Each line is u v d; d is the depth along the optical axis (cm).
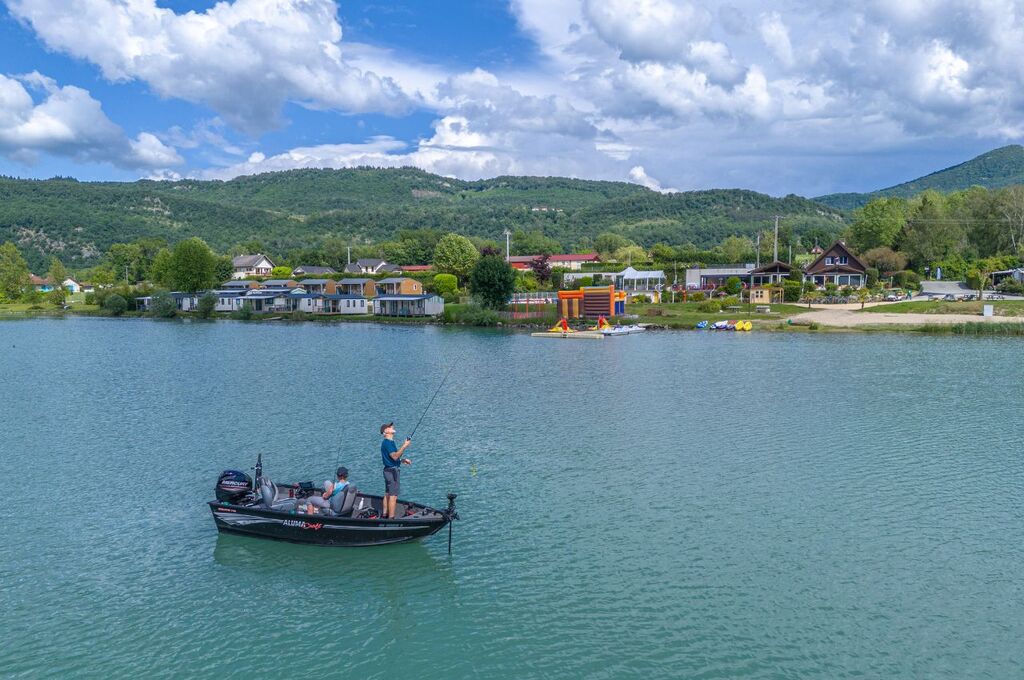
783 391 5372
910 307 11150
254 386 5925
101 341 10000
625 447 3856
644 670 1864
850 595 2227
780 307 11925
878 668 1858
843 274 14300
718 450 3775
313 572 2447
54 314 16225
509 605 2206
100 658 1945
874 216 17050
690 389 5525
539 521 2844
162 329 12200
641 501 3042
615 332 9925
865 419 4412
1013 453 3647
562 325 10412
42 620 2142
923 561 2447
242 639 2039
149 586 2355
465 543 2650
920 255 15462
